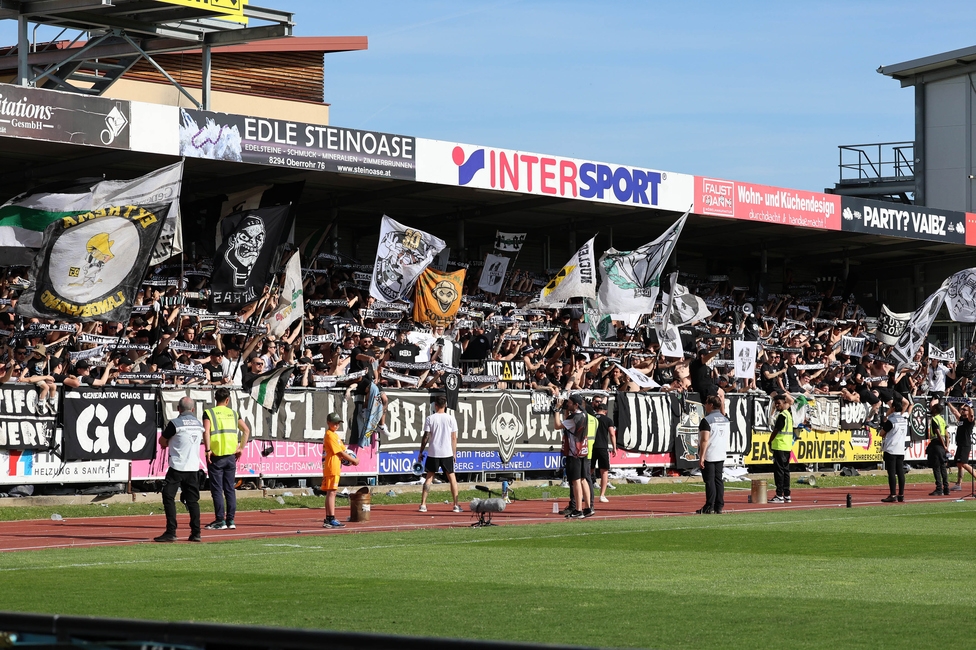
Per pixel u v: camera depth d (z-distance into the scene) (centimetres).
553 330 3073
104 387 2233
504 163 2809
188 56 3597
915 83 4966
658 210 3172
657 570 1380
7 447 2095
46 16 2520
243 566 1413
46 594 1170
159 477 2309
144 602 1120
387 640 433
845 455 3509
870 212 3591
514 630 977
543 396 2895
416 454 2688
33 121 2109
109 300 2198
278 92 3803
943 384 3825
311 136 2478
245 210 2556
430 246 2614
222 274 2478
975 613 1065
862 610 1082
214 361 2420
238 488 2405
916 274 4253
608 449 2611
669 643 921
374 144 2577
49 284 2164
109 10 2588
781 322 3722
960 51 4791
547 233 3472
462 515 2261
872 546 1655
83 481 2198
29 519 2092
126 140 2222
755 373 3359
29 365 2216
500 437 2802
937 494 2928
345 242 3353
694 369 3212
